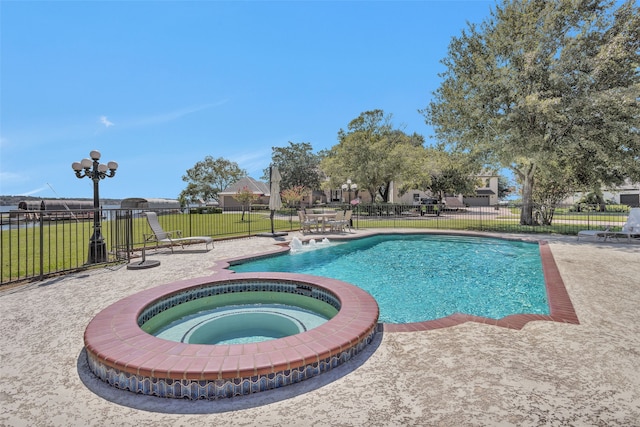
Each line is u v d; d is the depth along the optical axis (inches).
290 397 89.9
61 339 129.2
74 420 80.5
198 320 170.1
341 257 353.7
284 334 151.6
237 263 294.7
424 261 337.7
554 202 662.5
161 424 79.0
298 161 1722.4
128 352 101.8
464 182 1295.5
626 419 77.2
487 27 608.4
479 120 578.6
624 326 136.9
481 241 466.0
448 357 110.9
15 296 185.0
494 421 77.0
